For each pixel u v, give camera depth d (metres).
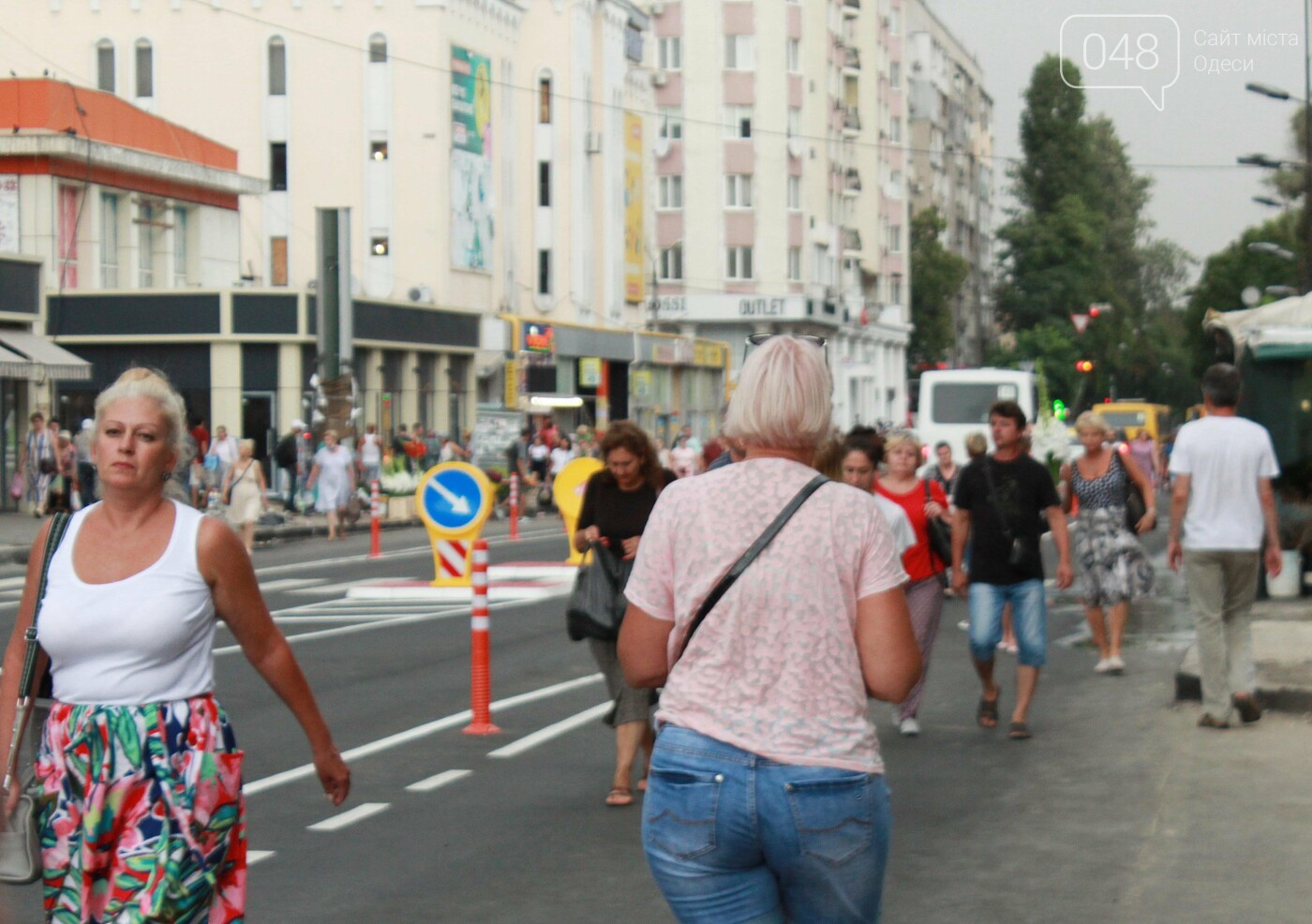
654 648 4.32
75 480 35.41
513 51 62.81
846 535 4.23
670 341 73.06
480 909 7.41
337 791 5.10
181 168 47.88
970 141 138.12
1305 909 7.30
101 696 4.64
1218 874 7.88
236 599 4.78
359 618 20.16
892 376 101.50
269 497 42.25
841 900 4.13
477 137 59.53
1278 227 104.75
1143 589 14.73
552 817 9.30
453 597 22.98
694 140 82.94
